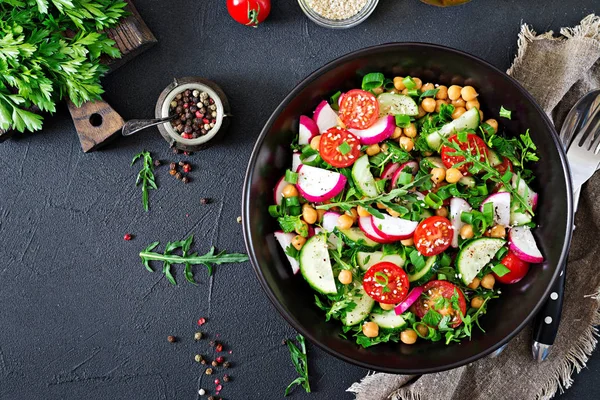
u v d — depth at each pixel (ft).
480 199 1.83
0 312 2.12
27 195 2.10
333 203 1.82
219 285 2.10
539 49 2.00
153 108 2.09
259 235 1.83
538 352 1.98
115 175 2.10
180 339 2.11
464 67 1.83
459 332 1.82
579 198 2.03
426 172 1.82
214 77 2.09
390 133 1.82
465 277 1.80
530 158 1.85
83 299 2.12
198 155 2.08
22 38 1.87
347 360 1.80
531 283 1.84
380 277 1.76
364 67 1.86
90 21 1.98
